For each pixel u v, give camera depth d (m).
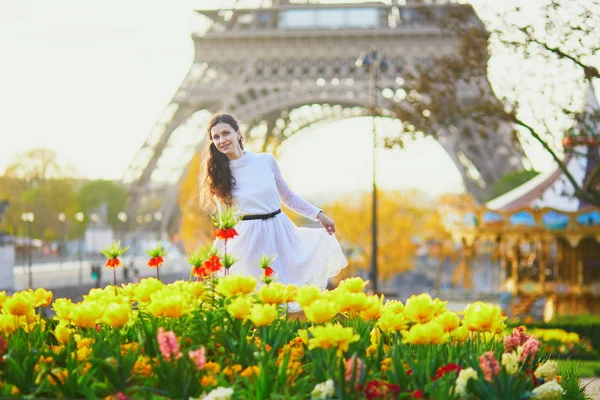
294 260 9.16
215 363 6.18
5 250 56.16
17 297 6.86
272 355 6.42
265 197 9.06
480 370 6.28
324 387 5.78
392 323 6.89
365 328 7.11
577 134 28.45
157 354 6.29
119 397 5.66
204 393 5.62
